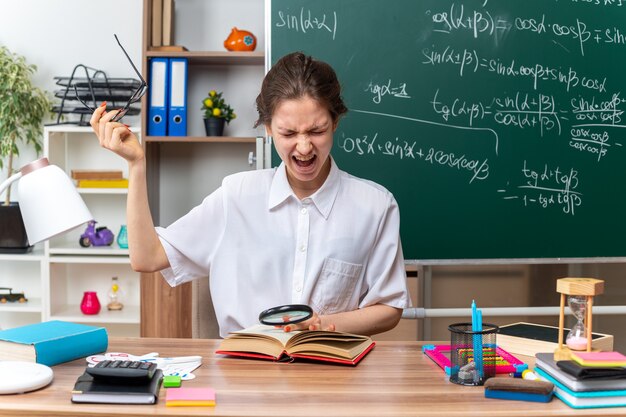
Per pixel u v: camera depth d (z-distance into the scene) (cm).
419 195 246
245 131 345
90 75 349
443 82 246
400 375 129
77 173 331
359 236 172
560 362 116
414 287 275
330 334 139
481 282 269
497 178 248
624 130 253
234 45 322
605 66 251
